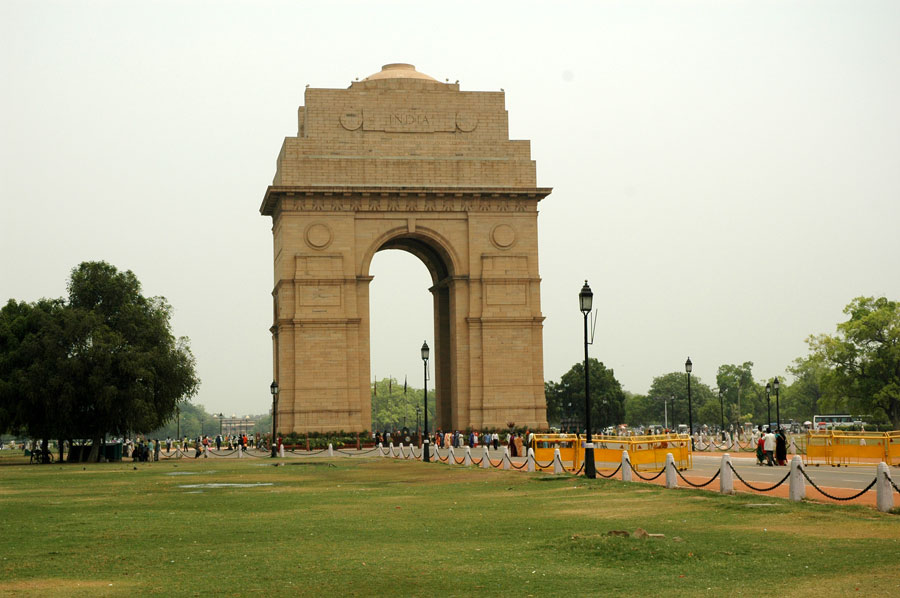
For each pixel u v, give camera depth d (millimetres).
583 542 28266
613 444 65312
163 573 24891
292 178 110000
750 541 27984
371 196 110938
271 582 23422
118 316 104312
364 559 26609
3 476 72000
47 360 97625
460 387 111062
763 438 65125
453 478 58844
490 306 111562
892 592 20688
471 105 114812
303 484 57062
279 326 110625
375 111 113000
